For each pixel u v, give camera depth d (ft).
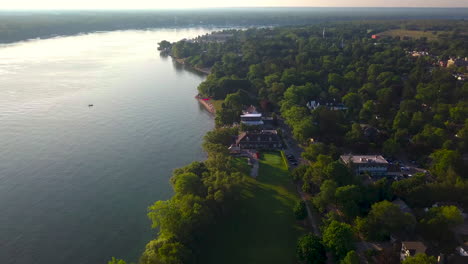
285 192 533.55
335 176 499.10
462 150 641.40
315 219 469.16
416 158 642.63
